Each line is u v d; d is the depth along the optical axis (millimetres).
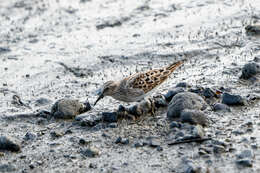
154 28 19844
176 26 19609
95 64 16938
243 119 11281
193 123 11172
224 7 20922
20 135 12125
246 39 17016
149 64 16328
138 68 16141
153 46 17781
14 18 23375
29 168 10273
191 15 20688
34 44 19812
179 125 11211
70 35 20469
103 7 23797
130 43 18516
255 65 13672
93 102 13812
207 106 12188
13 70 17203
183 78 14594
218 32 18109
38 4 25188
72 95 14609
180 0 23203
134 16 21797
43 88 15438
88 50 18438
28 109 13812
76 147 11039
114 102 13703
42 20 22844
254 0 21078
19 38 20656
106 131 11609
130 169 9656
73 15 23109
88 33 20469
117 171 9648
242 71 13734
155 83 12602
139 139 10984
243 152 9539
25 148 11312
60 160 10484
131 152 10406
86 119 12188
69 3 24984
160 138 10875
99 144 11008
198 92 12906
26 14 23828
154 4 23250
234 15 19656
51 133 11945
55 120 12883
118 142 10938
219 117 11547
